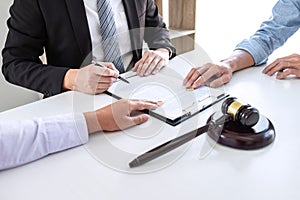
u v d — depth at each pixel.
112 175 0.61
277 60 1.06
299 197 0.55
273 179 0.59
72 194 0.56
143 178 0.60
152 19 1.36
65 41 1.19
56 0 1.12
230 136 0.67
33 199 0.56
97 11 1.17
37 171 0.62
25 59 1.13
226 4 2.44
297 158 0.64
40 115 0.81
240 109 0.69
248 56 1.09
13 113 0.82
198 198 0.55
